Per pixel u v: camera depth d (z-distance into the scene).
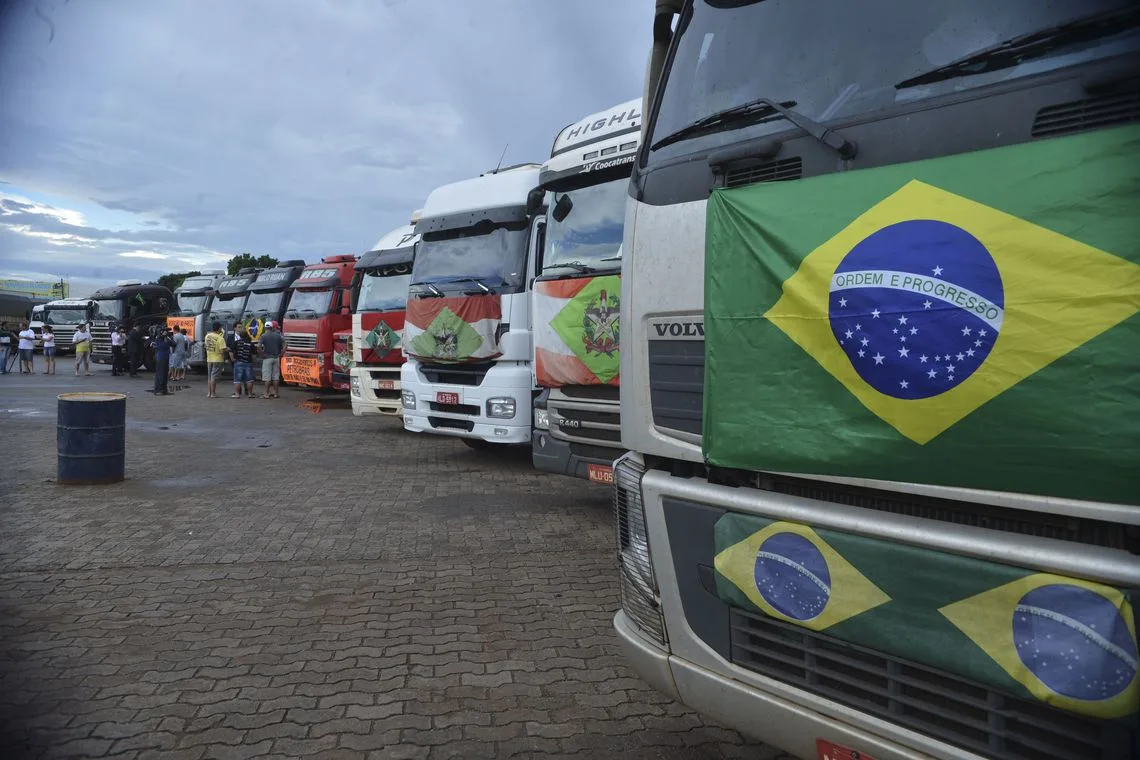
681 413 2.66
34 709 3.53
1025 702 1.84
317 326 16.95
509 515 7.30
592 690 3.77
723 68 2.78
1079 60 1.89
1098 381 1.69
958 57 2.13
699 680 2.54
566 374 6.52
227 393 21.17
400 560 5.86
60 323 40.38
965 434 1.88
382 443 12.03
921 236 1.96
